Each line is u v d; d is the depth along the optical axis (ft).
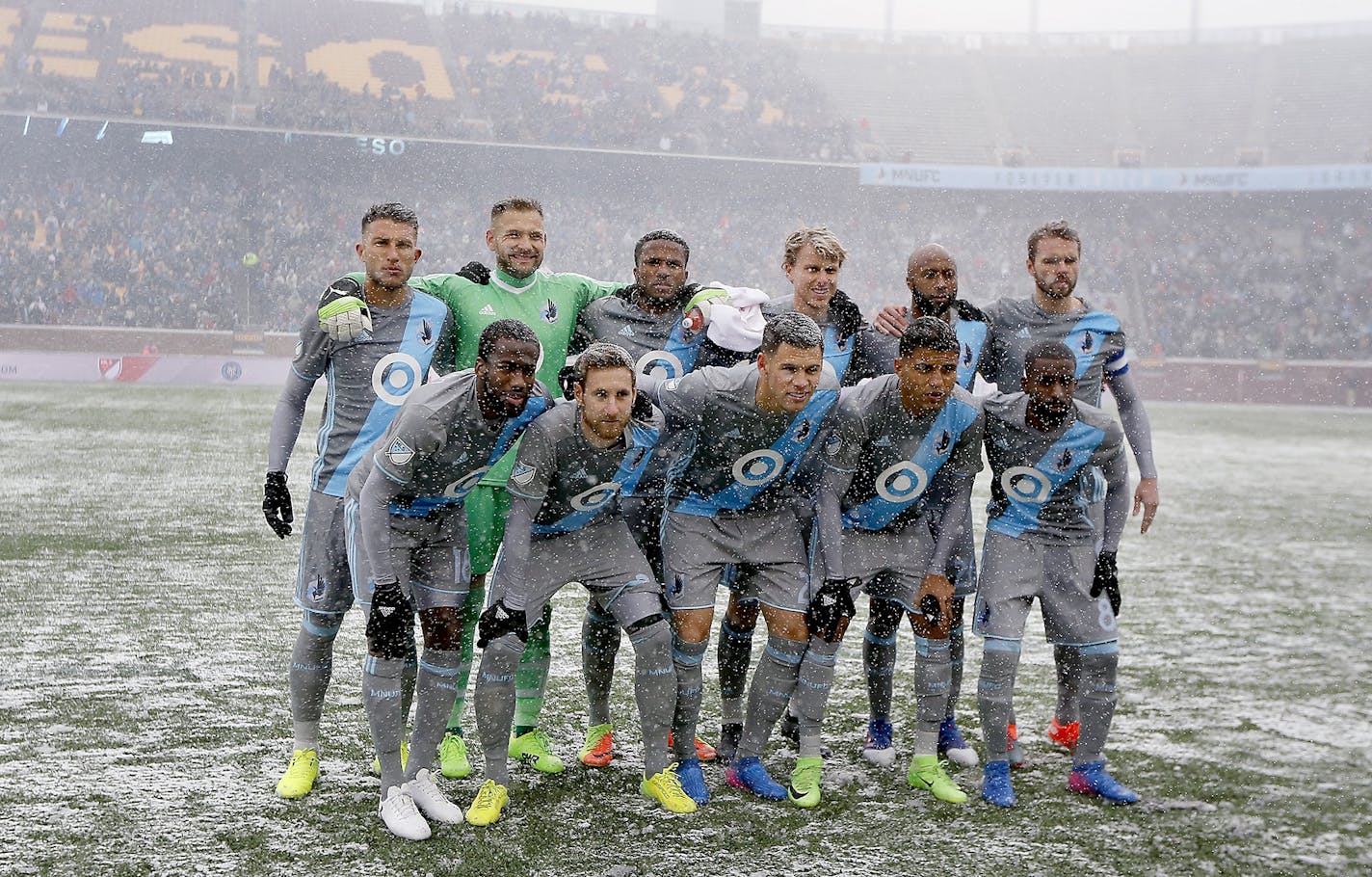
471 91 106.42
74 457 39.06
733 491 12.48
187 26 107.34
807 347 11.32
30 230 87.81
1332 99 115.34
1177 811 12.01
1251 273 101.24
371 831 11.01
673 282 13.75
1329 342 95.35
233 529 27.43
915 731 13.67
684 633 12.33
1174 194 104.27
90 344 78.18
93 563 23.35
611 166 98.07
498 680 11.43
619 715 15.03
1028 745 14.21
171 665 16.44
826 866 10.40
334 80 105.29
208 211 93.30
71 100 87.45
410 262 12.72
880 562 13.05
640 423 11.57
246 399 64.69
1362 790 12.67
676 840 10.96
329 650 12.32
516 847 10.72
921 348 11.75
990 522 12.98
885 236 107.24
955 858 10.67
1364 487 42.88
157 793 11.78
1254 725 15.06
